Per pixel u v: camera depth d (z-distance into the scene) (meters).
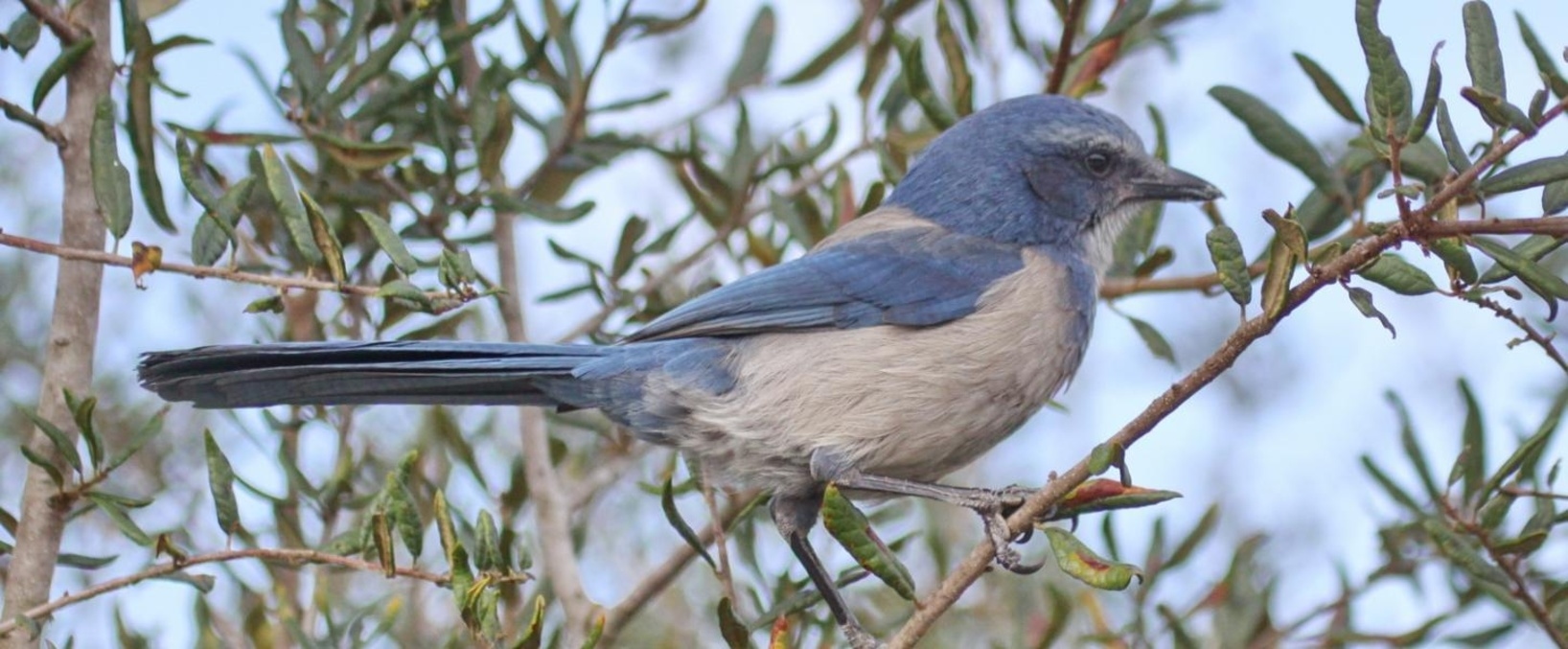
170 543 8.94
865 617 13.38
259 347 10.80
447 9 11.91
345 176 11.84
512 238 12.38
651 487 11.98
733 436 11.55
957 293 11.72
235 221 9.38
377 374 11.12
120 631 10.88
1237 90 11.87
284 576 11.95
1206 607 11.77
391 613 10.84
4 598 9.70
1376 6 7.80
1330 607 11.70
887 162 13.01
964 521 14.70
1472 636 11.23
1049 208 12.66
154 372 10.73
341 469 11.47
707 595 13.89
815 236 13.12
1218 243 7.96
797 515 11.63
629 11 11.95
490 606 8.65
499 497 12.17
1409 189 7.57
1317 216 12.16
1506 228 7.55
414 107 11.85
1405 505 11.42
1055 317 11.96
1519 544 9.59
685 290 13.73
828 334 11.59
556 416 13.17
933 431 11.54
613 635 11.42
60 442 9.26
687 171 13.43
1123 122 13.09
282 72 11.38
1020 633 12.10
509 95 11.76
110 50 10.16
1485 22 7.94
